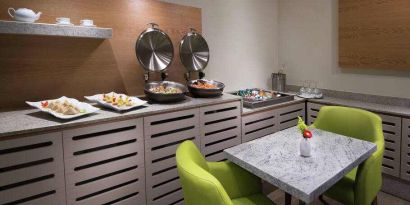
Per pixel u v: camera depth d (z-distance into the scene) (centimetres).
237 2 376
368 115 232
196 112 257
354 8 334
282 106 338
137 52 276
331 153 180
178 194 254
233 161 178
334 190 200
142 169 229
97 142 203
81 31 221
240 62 390
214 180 125
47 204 186
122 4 276
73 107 210
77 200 199
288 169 158
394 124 285
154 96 248
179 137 249
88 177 202
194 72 337
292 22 414
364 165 182
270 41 425
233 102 285
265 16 413
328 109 258
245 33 390
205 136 268
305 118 369
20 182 177
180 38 320
